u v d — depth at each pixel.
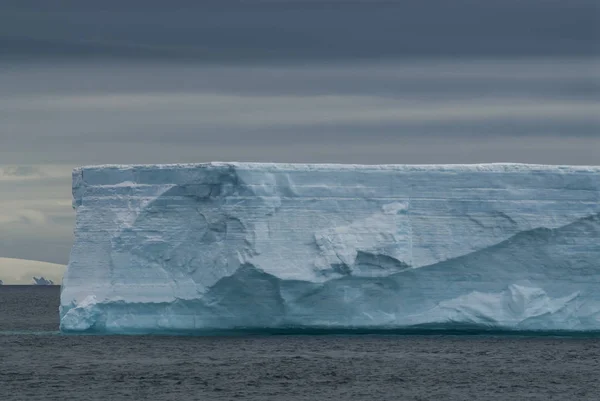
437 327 156.50
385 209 156.00
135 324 156.75
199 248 154.25
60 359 144.25
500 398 118.56
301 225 154.12
